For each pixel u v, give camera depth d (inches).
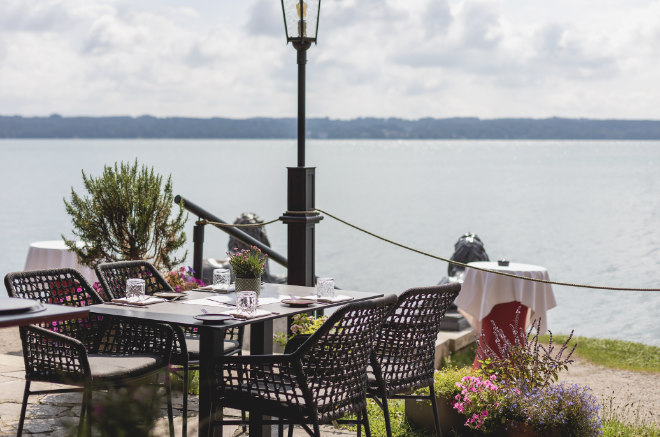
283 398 140.4
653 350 351.6
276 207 1722.4
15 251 915.4
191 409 196.7
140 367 157.8
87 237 242.7
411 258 1033.5
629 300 655.8
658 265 915.4
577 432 178.4
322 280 181.5
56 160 4896.7
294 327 225.9
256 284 180.7
